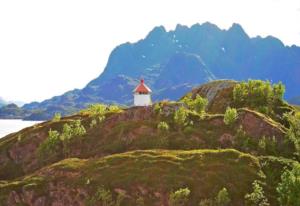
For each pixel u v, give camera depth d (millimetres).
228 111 136000
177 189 105125
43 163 147750
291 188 93562
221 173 107938
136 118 154000
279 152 123250
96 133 152250
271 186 103688
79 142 149000
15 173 151125
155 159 118562
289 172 97875
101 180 114125
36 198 117750
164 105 155375
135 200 106250
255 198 97500
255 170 108938
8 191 122250
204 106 156875
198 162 114062
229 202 98875
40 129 168500
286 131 133000
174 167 113250
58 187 118312
